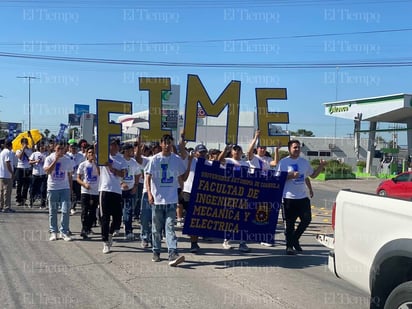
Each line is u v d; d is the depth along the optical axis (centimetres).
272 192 852
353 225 459
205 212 822
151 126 966
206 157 941
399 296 388
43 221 1160
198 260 792
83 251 833
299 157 865
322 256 834
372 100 4147
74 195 1298
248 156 954
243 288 630
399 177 2139
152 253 833
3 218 1188
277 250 888
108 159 817
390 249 400
